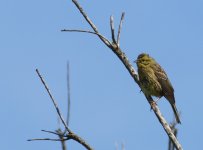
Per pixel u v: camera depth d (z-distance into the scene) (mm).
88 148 9438
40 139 9477
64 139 9539
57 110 9633
